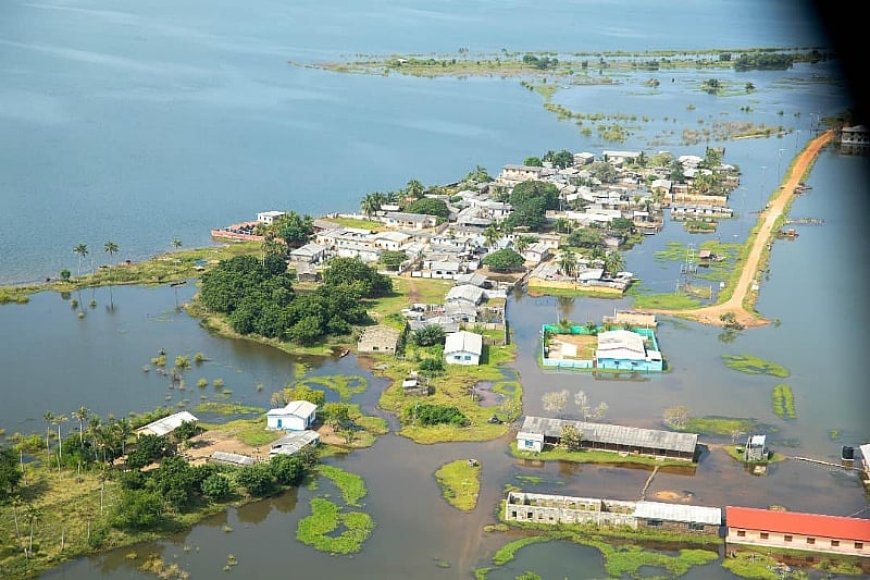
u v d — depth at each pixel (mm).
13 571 140250
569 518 156750
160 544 150000
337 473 170875
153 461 171125
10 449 172500
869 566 146875
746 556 148750
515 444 182125
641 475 171750
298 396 195625
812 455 179500
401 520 157125
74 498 158125
